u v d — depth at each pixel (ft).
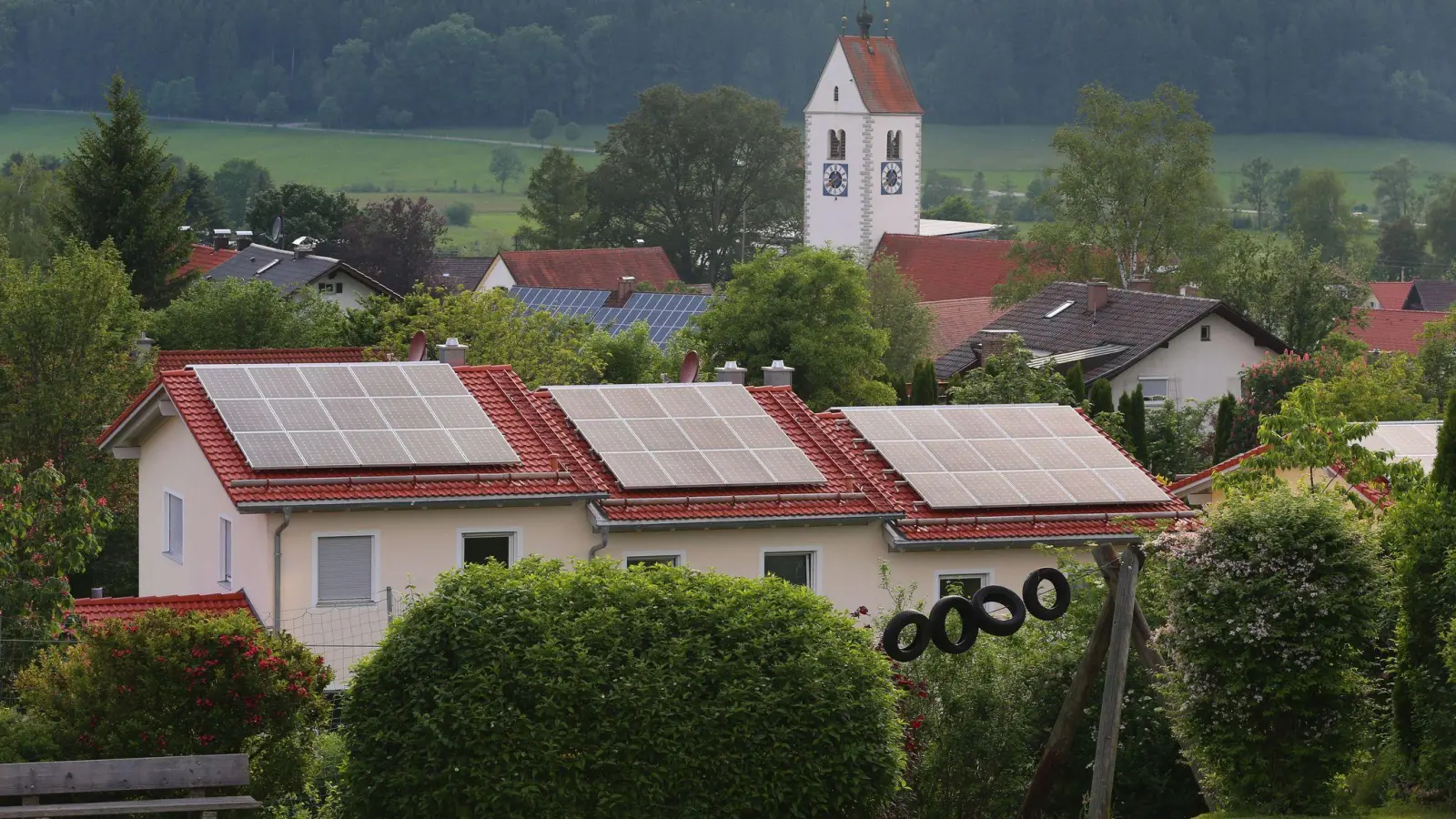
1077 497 126.31
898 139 567.59
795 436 131.23
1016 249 404.57
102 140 312.09
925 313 364.58
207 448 116.26
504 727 67.46
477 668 68.18
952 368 288.30
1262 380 231.71
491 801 66.95
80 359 198.90
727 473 121.49
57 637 97.19
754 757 69.15
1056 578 70.59
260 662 71.05
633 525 116.26
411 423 120.88
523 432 124.16
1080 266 401.49
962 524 122.72
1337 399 204.74
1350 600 68.85
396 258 543.80
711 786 69.05
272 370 126.62
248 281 285.84
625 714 68.44
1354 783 75.87
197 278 318.65
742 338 254.06
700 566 119.44
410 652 68.85
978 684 83.56
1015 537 122.42
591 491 116.57
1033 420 139.03
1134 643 80.48
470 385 130.82
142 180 312.91
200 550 126.72
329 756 81.20
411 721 68.64
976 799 82.84
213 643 71.26
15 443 193.88
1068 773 83.92
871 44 571.28
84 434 194.08
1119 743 83.56
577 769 67.82
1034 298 298.35
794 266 254.06
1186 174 396.98
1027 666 86.12
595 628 69.56
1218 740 70.69
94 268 200.95
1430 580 74.08
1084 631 86.48
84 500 99.19
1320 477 126.41
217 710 70.69
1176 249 398.42
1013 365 206.28
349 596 113.50
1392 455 105.40
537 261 542.57
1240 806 71.26
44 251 427.33
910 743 82.64
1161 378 270.87
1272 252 344.69
